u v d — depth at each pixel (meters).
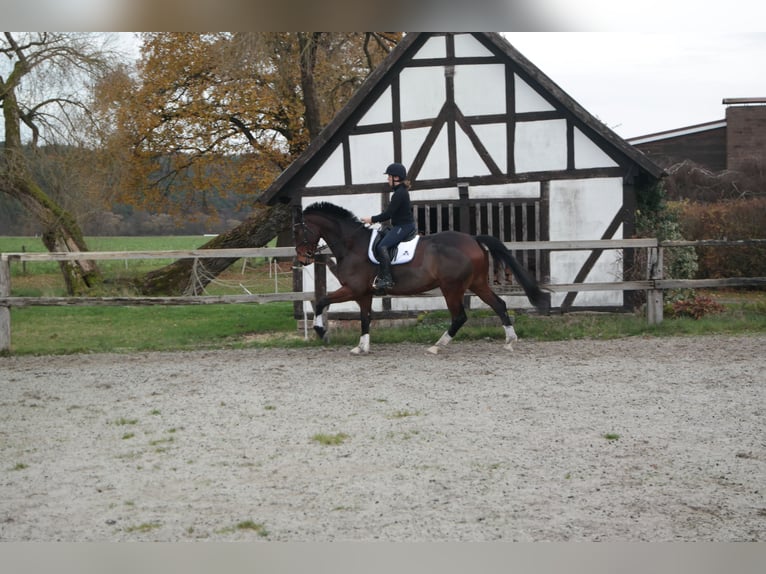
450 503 5.09
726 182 22.66
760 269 18.45
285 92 24.69
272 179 25.67
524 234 13.28
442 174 13.40
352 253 10.70
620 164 12.94
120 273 24.16
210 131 25.33
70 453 6.45
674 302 13.26
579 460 5.94
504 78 13.16
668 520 4.79
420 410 7.58
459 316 10.62
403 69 13.38
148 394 8.69
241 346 11.99
